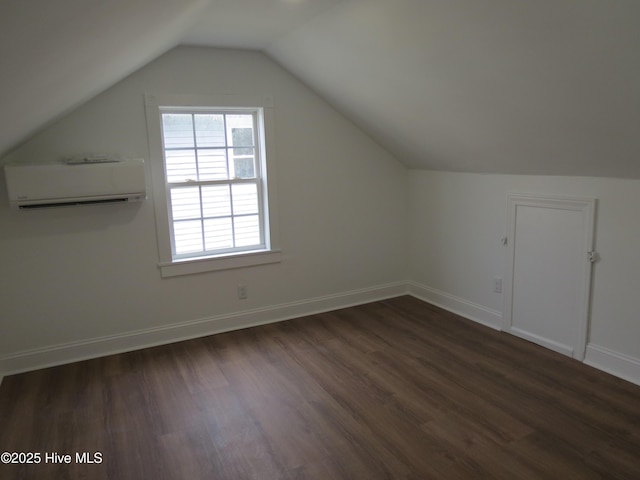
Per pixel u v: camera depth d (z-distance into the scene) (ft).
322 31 9.77
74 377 10.25
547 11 6.24
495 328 12.37
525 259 11.32
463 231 13.10
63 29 3.82
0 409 8.98
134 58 8.61
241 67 12.07
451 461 7.19
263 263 13.06
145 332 11.81
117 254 11.27
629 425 7.93
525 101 8.39
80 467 7.27
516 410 8.49
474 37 7.52
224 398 9.22
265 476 6.97
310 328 12.77
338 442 7.73
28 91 5.16
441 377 9.80
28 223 10.36
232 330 12.76
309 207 13.55
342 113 13.48
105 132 10.85
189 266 12.06
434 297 14.51
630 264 9.12
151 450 7.66
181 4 6.00
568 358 10.44
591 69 6.81
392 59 9.41
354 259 14.51
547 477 6.79
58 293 10.82
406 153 13.74
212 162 12.41
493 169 11.72
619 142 8.07
